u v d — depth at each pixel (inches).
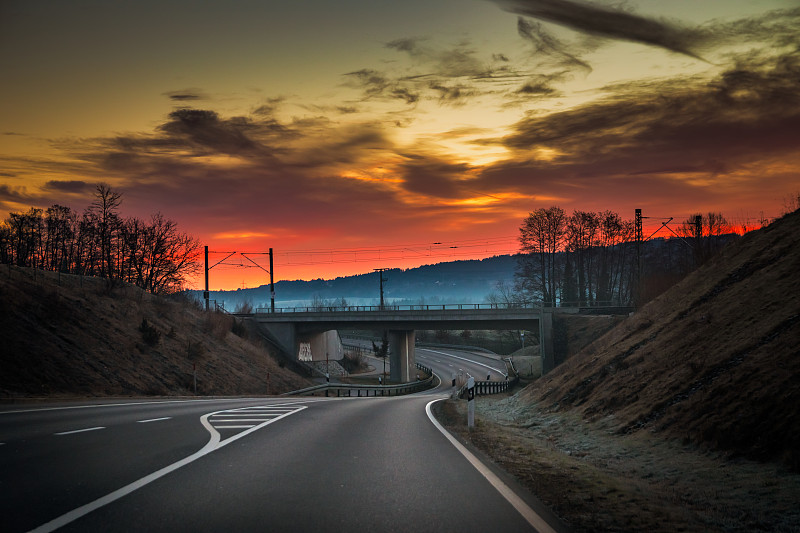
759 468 407.2
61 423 462.3
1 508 201.3
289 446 373.1
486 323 2738.7
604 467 477.4
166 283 3014.3
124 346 1430.9
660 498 301.1
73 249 3245.6
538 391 1205.1
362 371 4065.0
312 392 1856.5
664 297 1150.3
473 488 255.0
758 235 1005.2
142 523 187.5
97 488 234.8
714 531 216.8
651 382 732.0
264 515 201.5
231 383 1667.1
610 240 3189.0
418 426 547.8
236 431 442.0
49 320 1284.4
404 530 187.2
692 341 761.0
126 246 2815.0
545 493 257.0
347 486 253.8
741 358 601.6
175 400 891.4
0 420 483.5
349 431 475.8
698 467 440.5
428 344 5113.2
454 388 2864.2
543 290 3198.8
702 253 1537.9
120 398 868.0
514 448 436.8
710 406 548.1
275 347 2881.4
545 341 2464.3
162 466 287.0
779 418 453.1
